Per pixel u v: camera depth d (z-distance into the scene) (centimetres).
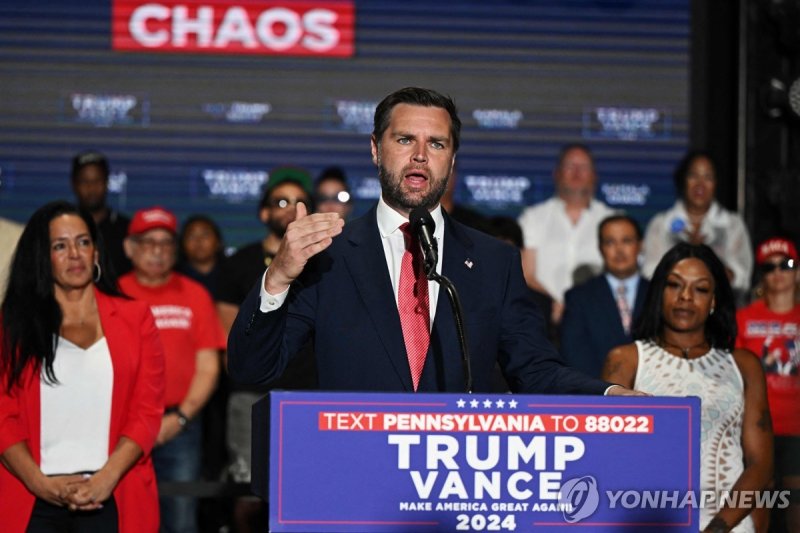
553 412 329
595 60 1005
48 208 546
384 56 999
